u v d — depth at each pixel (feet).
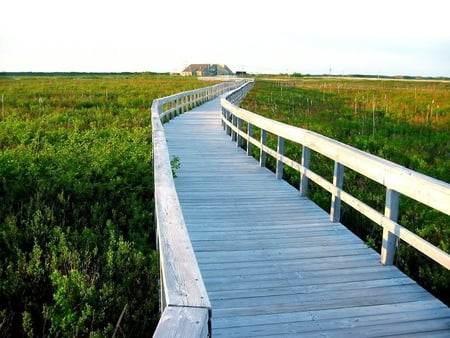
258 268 14.70
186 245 8.24
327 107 84.23
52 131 42.91
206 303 6.08
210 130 49.26
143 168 27.76
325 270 14.62
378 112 73.77
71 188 24.12
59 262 16.56
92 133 41.16
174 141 41.27
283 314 11.91
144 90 122.11
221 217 19.90
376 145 41.24
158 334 5.29
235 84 154.10
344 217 22.11
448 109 80.33
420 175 12.87
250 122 32.89
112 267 16.30
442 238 19.15
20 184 23.98
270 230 18.33
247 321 11.53
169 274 7.00
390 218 14.60
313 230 18.43
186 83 184.14
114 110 67.97
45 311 14.07
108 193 25.00
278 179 27.09
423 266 17.19
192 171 29.09
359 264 15.15
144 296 15.29
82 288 14.16
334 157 18.56
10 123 46.52
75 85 148.15
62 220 21.07
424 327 11.37
